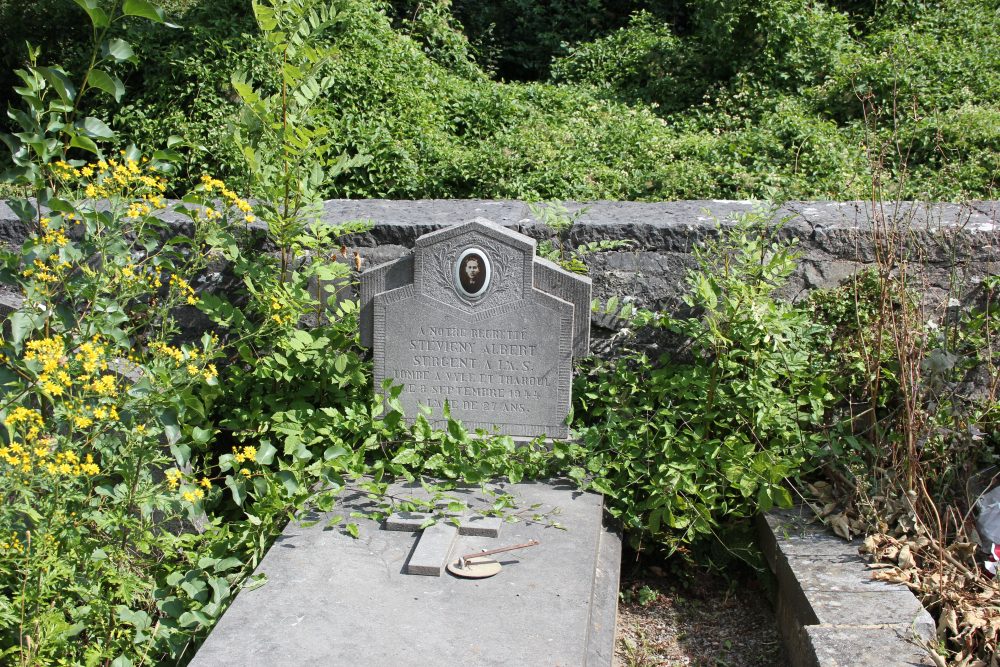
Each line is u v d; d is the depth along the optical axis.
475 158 9.51
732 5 11.81
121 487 3.54
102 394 3.39
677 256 4.79
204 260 4.30
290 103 4.48
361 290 4.45
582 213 4.96
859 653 3.12
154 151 3.89
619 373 4.59
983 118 9.34
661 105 11.96
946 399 4.19
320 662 2.94
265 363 4.46
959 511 3.83
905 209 4.95
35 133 3.54
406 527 3.80
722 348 4.30
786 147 9.70
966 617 3.24
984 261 4.61
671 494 4.18
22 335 3.41
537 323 4.32
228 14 11.81
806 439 4.26
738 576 4.37
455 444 4.20
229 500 4.55
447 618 3.19
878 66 10.92
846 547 3.86
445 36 13.16
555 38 14.69
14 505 3.00
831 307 4.61
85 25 12.68
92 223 3.71
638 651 3.95
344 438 4.39
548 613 3.22
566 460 4.39
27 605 3.13
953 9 12.48
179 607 3.40
